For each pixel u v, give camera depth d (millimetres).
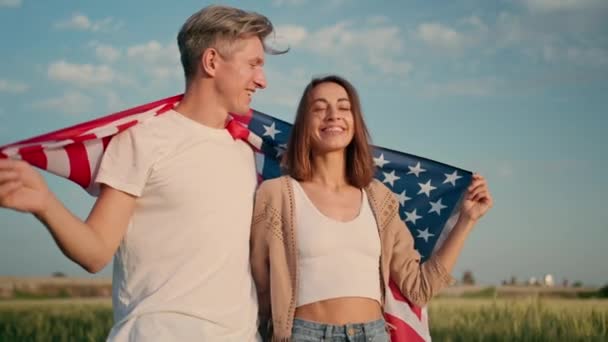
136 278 3627
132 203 3619
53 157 3570
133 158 3635
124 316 3604
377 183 4488
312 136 4332
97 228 3455
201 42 3902
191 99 3953
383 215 4371
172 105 4004
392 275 4461
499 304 10984
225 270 3684
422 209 4820
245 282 3805
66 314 13008
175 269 3604
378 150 4875
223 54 3889
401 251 4441
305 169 4312
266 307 4188
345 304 3961
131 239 3650
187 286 3572
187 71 3984
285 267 4082
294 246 4086
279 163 4715
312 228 4082
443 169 4820
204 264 3629
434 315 11180
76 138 3557
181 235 3629
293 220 4133
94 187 3697
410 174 4859
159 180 3654
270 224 4125
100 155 3666
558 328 10125
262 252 4145
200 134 3855
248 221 3898
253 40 3959
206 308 3582
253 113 4773
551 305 10586
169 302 3523
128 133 3697
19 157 3451
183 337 3467
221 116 3963
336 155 4363
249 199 3936
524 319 10375
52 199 3158
